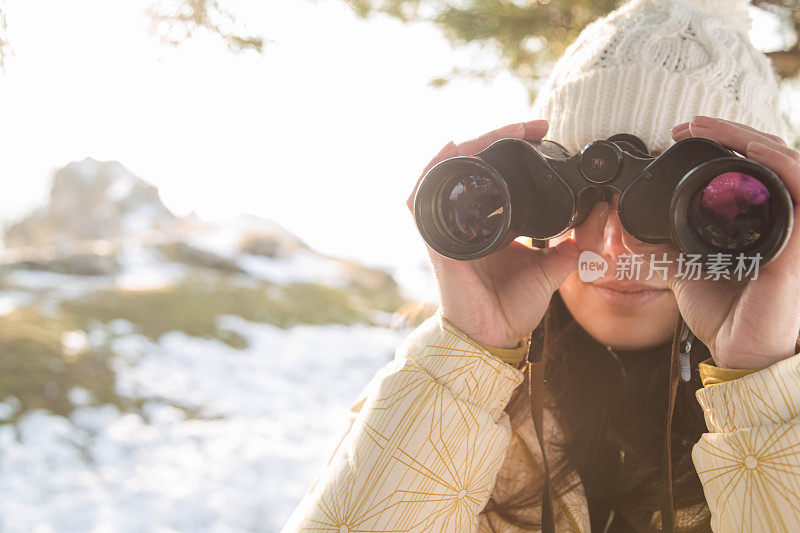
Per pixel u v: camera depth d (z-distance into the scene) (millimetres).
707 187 749
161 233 16188
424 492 855
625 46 953
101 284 11125
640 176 813
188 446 6797
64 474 5855
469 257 849
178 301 10750
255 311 11352
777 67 2123
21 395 6867
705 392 791
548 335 1024
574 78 985
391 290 15914
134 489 5867
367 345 11133
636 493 950
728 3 1021
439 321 917
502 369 887
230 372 8922
